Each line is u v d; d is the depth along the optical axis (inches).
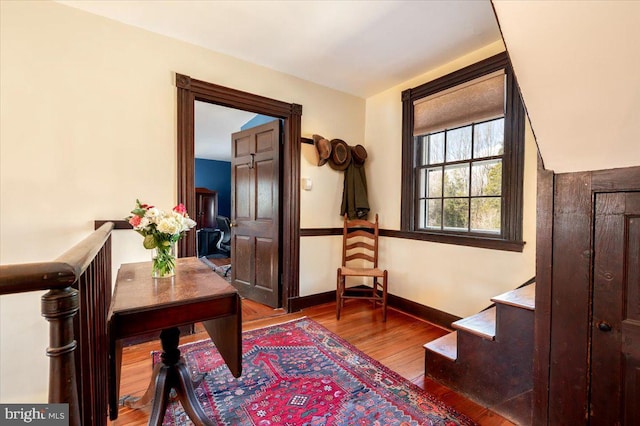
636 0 31.2
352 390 68.2
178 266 67.3
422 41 93.5
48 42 76.5
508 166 90.2
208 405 62.4
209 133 208.7
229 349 49.3
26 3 73.9
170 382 55.3
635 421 42.9
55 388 23.0
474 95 98.5
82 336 30.8
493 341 62.7
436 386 71.4
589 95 40.5
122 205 86.5
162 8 79.8
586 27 35.5
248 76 107.7
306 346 89.4
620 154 42.6
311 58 105.1
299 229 122.2
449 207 109.6
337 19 83.2
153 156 91.0
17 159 73.6
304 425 57.1
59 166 78.3
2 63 71.7
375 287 121.3
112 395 38.3
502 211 92.2
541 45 40.0
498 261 92.4
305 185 124.2
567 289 49.1
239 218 140.8
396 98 127.6
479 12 79.1
